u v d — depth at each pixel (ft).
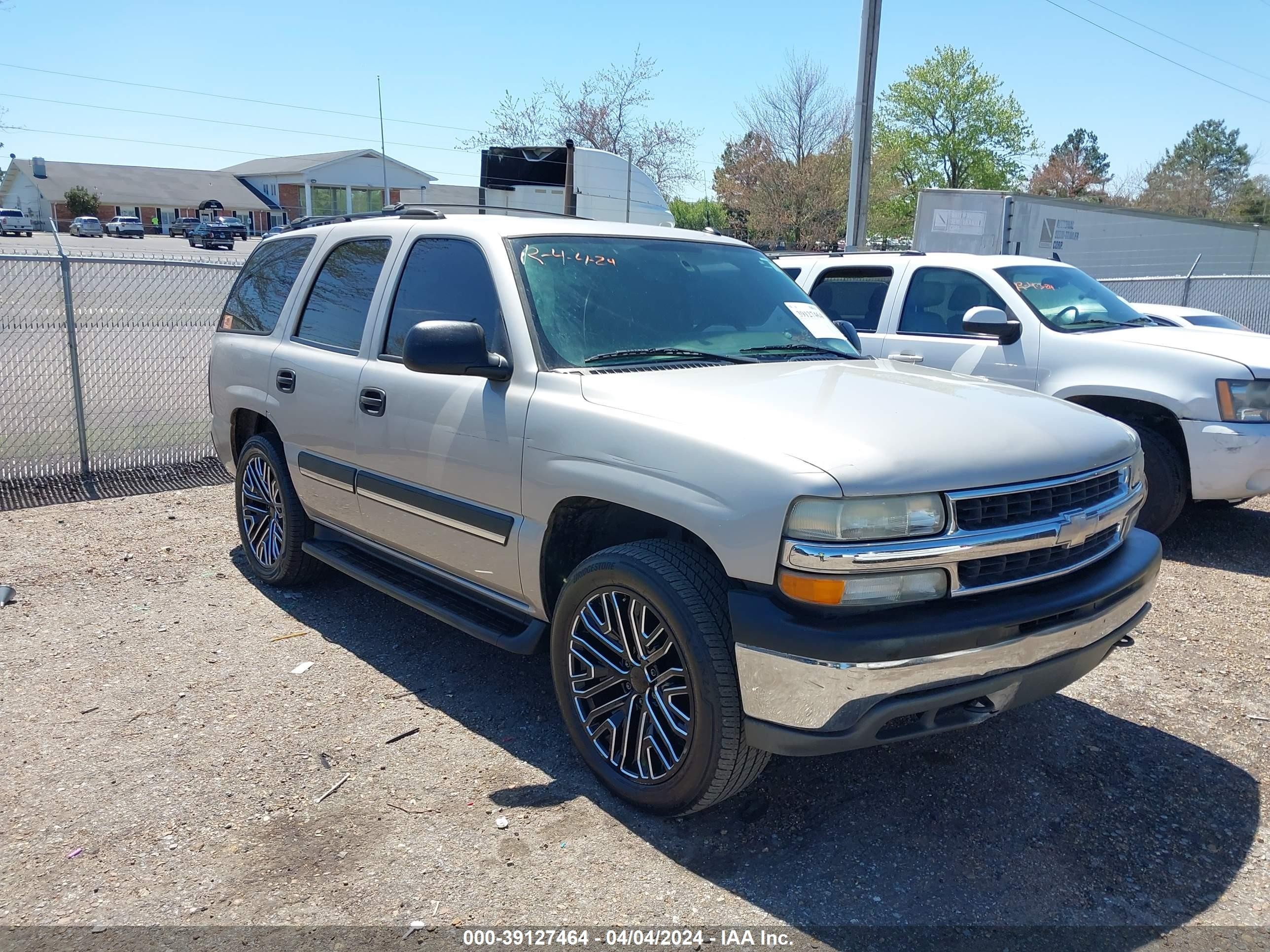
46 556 19.01
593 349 11.90
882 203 179.52
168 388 26.71
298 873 9.44
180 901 9.01
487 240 12.78
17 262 25.00
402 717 12.67
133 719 12.50
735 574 9.21
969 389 11.59
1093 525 10.12
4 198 267.80
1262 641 15.79
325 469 14.97
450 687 13.62
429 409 12.70
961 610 9.16
